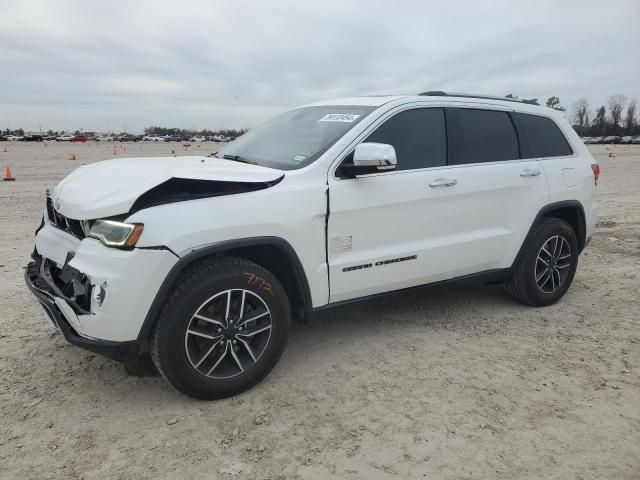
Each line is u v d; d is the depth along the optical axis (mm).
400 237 3914
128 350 2992
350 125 3832
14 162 25188
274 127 4508
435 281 4250
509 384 3498
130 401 3281
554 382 3529
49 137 101438
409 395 3359
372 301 3914
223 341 3205
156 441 2893
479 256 4395
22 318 4508
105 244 2934
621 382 3533
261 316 3328
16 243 7348
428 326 4461
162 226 2926
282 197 3344
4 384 3445
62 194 3398
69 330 3090
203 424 3049
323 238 3541
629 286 5574
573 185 4961
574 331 4379
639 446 2865
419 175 3955
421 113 4121
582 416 3139
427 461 2738
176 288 3039
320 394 3373
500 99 4742
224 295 3162
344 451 2816
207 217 3053
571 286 5586
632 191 14250
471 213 4281
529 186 4621
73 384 3465
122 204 2926
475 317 4676
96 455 2771
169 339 3010
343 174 3646
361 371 3668
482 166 4344
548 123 5012
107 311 2891
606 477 2627
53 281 3293
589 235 5250
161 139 105062
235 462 2730
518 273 4770
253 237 3215
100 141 95750
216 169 3273
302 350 3992
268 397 3334
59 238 3477
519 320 4613
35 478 2596
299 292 3549
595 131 108812
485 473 2650
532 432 2980
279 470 2674
